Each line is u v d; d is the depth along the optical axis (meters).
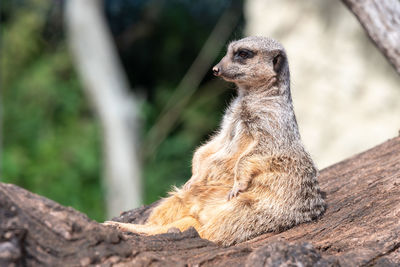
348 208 10.34
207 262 7.36
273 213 9.55
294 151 10.16
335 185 11.83
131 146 31.16
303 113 24.36
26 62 33.31
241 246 7.93
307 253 7.23
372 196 10.62
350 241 8.80
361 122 23.45
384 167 12.05
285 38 24.72
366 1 13.01
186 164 32.03
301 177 10.01
